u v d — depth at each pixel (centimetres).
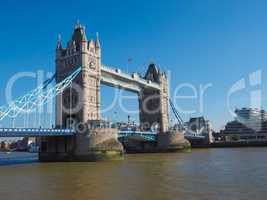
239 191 3894
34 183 4838
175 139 14388
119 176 5419
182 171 5900
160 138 14462
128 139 14250
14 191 4222
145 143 14775
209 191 3922
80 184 4647
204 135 19675
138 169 6438
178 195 3734
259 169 5922
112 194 3881
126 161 8794
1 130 7706
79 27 10994
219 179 4809
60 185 4600
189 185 4350
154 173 5694
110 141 9462
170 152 14150
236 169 6006
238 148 16400
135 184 4538
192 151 14800
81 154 9269
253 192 3825
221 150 14712
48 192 4100
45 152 9831
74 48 10831
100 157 9125
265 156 9100
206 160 8312
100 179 5103
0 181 5103
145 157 10556
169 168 6494
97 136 9306
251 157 8906
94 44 11225
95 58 11106
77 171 6322
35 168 7094
